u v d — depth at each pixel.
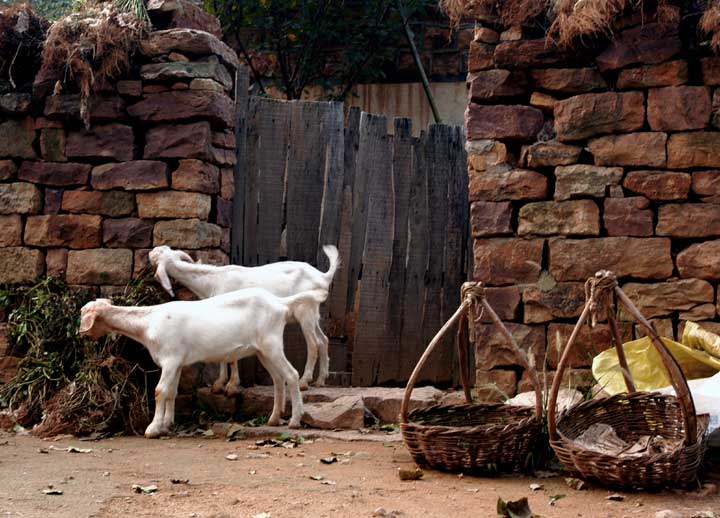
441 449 4.69
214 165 7.03
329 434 5.84
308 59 10.74
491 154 6.31
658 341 4.39
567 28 6.04
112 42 6.79
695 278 5.89
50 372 6.45
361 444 5.61
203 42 6.90
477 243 6.30
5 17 7.23
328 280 6.74
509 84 6.31
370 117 7.62
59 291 6.89
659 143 5.99
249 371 7.16
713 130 5.95
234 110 7.31
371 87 11.07
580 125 6.12
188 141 6.77
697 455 4.39
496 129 6.30
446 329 4.94
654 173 6.00
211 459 5.09
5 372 6.89
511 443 4.68
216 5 10.58
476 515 3.88
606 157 6.08
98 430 5.97
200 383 6.77
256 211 7.44
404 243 7.64
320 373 6.88
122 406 6.20
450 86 10.86
